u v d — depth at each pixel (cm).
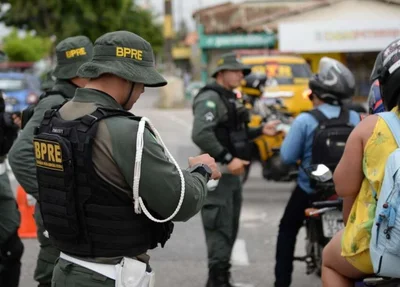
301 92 1352
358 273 343
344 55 2086
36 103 480
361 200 330
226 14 3666
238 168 559
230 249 577
